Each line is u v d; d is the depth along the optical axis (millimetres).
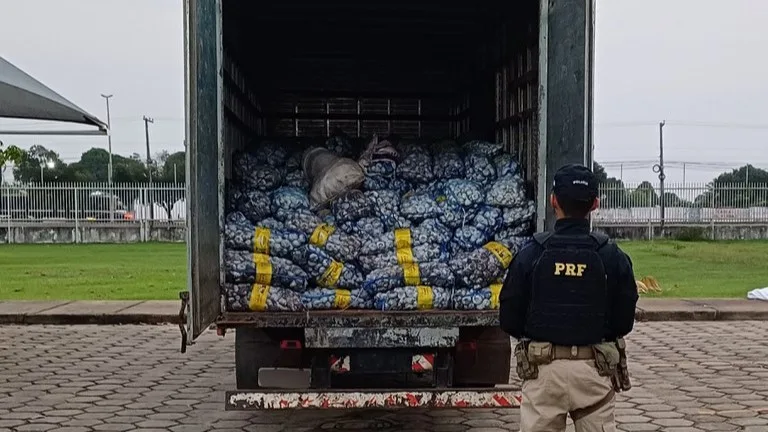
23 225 23984
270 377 4848
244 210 5133
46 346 8336
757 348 8344
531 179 5297
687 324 9938
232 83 5805
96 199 24750
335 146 6191
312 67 8109
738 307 10516
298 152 6109
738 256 18781
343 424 5457
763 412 5793
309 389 4305
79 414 5668
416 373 4633
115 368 7266
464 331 4797
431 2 6266
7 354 7914
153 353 7973
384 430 5324
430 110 8398
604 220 25188
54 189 24719
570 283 3252
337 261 4766
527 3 5535
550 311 3256
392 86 8281
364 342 4496
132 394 6285
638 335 9133
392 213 5129
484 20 6762
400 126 8359
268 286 4594
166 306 10430
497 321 4527
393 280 4633
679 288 12750
